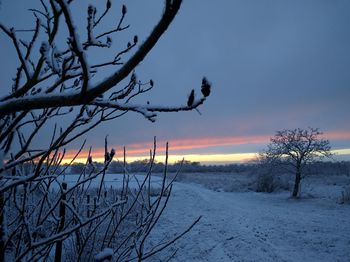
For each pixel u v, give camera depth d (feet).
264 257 28.86
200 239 34.01
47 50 4.34
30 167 7.73
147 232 7.89
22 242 7.28
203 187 117.08
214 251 30.14
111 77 3.43
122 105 4.17
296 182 87.56
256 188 105.60
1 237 5.74
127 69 3.36
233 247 31.48
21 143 6.12
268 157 96.43
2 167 4.40
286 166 93.66
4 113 3.75
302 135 87.61
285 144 87.71
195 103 3.74
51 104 3.69
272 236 37.17
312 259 29.27
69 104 3.69
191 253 29.25
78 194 9.90
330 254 31.01
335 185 111.75
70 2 4.81
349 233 39.93
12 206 7.98
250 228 40.55
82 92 3.54
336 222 47.75
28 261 5.64
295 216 53.11
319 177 135.85
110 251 4.75
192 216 47.16
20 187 8.04
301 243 34.73
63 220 8.45
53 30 4.64
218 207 58.75
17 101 3.71
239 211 55.93
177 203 59.57
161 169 152.05
